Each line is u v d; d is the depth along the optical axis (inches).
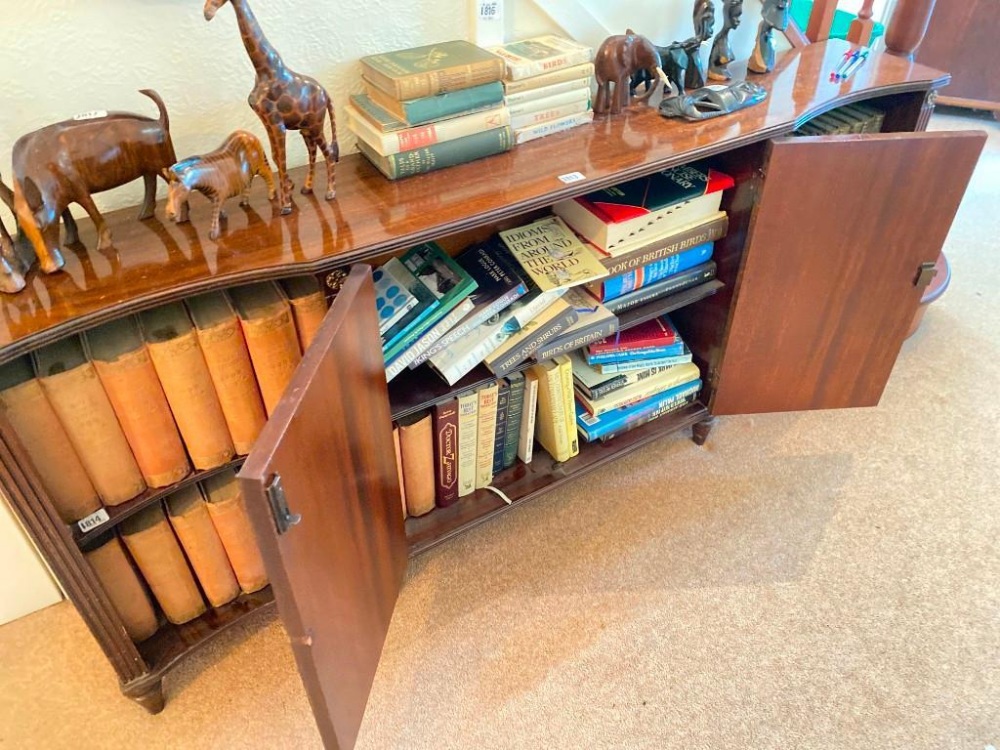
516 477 55.5
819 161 44.3
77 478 35.5
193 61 38.4
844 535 54.9
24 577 48.0
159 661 43.1
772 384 57.5
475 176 41.6
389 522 43.3
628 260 48.1
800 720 44.1
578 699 45.1
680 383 59.0
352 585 36.0
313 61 42.0
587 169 41.6
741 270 50.2
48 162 31.4
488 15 45.9
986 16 100.3
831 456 61.5
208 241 35.7
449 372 44.6
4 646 48.0
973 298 79.4
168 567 41.8
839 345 55.0
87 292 31.8
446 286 44.4
